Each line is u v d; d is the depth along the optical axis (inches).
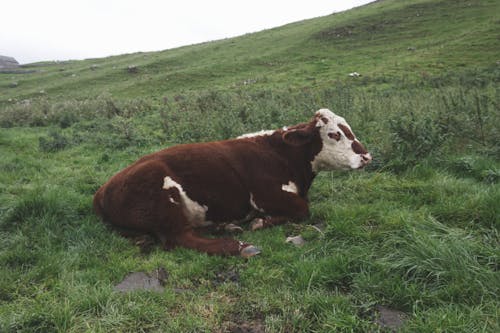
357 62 1245.7
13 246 194.1
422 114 357.4
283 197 217.9
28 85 1638.8
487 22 1352.1
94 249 194.2
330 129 228.5
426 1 1775.3
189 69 1445.6
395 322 138.6
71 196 244.8
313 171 237.6
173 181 199.3
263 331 137.9
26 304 152.9
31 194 229.5
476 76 744.3
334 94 569.6
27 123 708.7
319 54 1455.5
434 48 1205.1
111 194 207.6
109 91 1267.2
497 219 185.3
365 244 180.2
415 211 209.2
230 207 213.0
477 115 324.8
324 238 190.2
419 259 157.9
